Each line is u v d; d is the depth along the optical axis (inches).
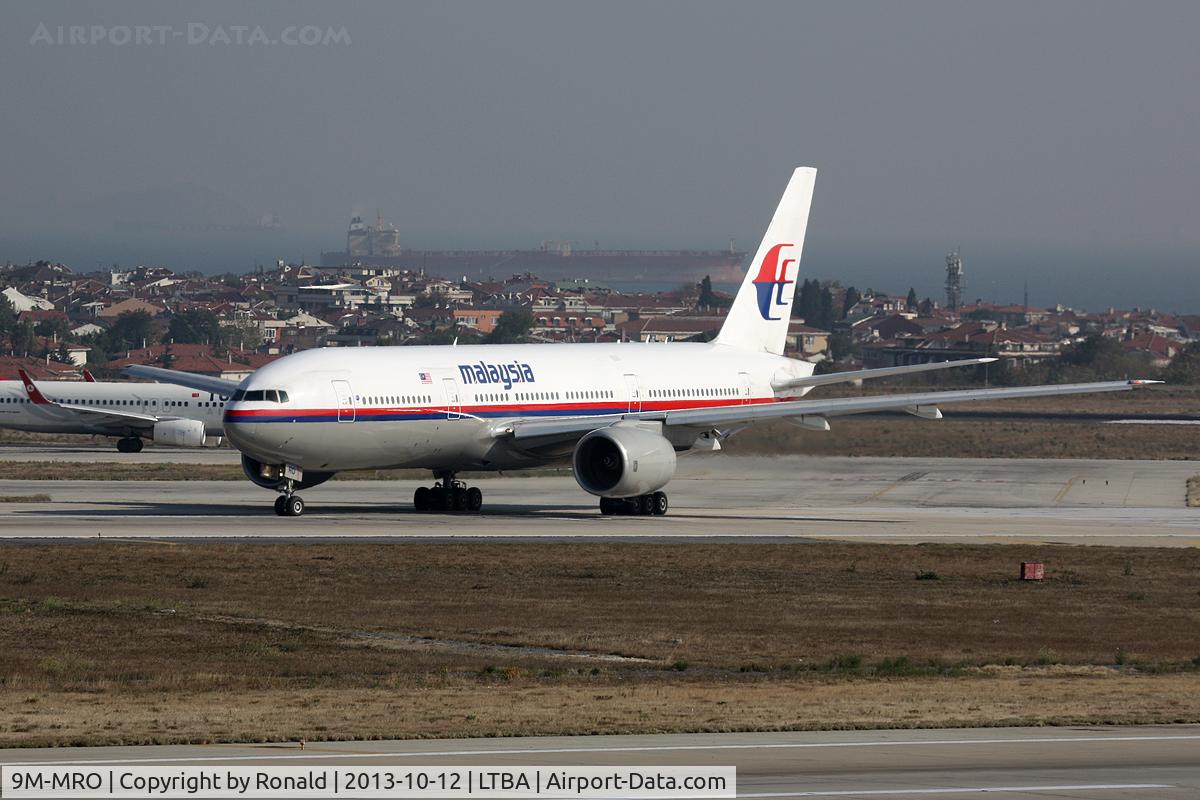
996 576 6825.8
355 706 3796.8
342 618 5492.1
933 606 5979.3
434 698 3951.8
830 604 5984.3
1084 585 6604.3
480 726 3481.8
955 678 4451.3
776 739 3351.4
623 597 6058.1
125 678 4330.7
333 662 4645.7
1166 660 4867.1
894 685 4269.2
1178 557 7544.3
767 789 2743.6
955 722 3580.2
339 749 3186.5
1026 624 5605.3
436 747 3221.0
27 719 3563.0
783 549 7554.1
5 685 4160.9
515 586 6279.5
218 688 4151.1
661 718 3617.1
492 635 5191.9
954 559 7322.8
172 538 7564.0
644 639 5137.8
